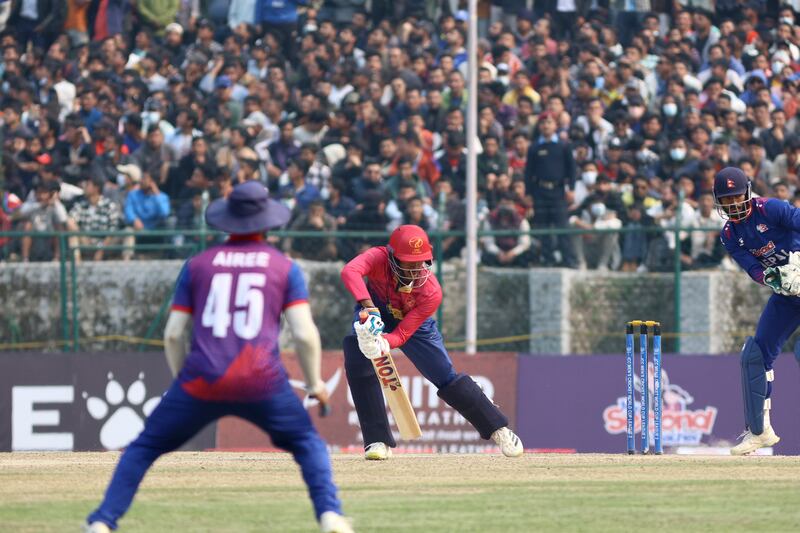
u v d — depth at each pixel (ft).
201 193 234.58
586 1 271.08
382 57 257.14
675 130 246.06
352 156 238.68
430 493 94.99
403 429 125.49
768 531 77.15
